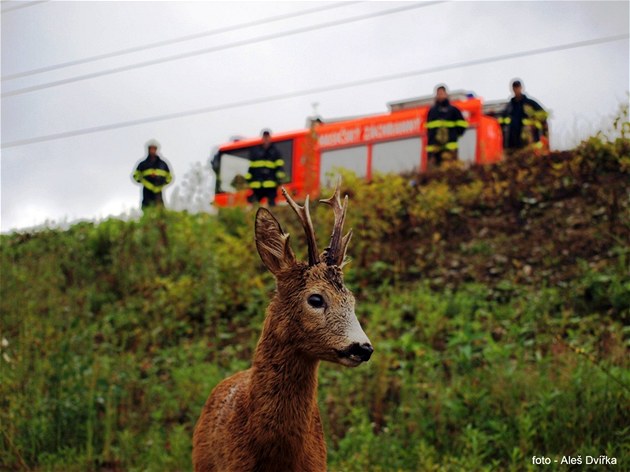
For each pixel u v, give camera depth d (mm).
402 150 18406
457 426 8352
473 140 17578
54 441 9227
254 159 18109
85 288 14078
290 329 5250
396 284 12117
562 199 13422
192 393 10133
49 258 15000
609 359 8953
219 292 12922
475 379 8938
